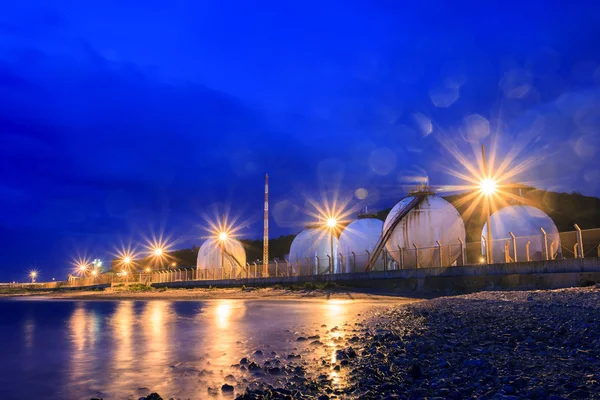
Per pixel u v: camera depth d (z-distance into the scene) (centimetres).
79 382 824
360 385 707
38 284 13438
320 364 894
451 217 5453
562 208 8512
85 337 1470
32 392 761
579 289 2097
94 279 10738
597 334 975
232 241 9112
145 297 4841
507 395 607
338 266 6612
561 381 652
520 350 880
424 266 4697
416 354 916
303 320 1822
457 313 1557
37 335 1563
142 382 811
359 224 7362
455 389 651
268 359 979
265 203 8212
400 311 1850
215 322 1862
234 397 696
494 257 4138
